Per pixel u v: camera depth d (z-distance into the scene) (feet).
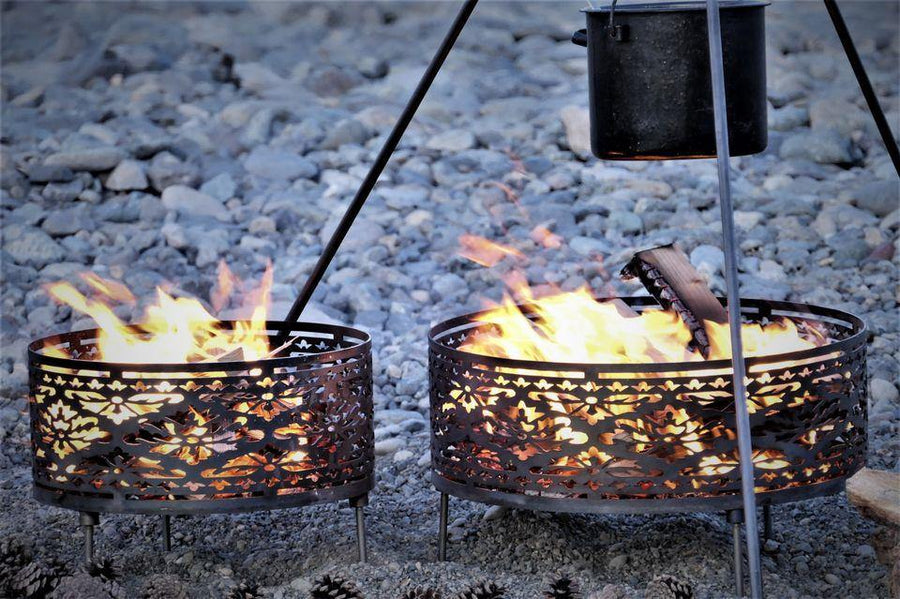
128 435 12.48
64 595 12.10
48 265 25.81
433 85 38.75
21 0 56.59
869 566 13.23
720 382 12.10
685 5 12.80
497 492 12.71
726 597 12.37
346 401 12.96
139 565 13.75
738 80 12.65
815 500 15.03
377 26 50.67
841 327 14.29
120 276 25.08
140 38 46.75
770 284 23.50
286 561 13.75
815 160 30.63
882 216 26.99
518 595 12.60
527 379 12.32
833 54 42.16
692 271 13.87
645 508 12.23
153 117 36.11
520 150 32.24
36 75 42.52
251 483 12.53
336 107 37.99
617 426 12.15
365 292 23.59
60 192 29.25
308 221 27.94
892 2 51.98
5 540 12.71
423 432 18.20
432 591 12.30
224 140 33.12
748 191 28.58
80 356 14.53
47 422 12.78
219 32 48.60
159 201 28.76
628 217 26.94
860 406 13.12
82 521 12.91
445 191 29.66
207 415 12.37
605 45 12.83
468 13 13.50
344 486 13.01
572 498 12.37
